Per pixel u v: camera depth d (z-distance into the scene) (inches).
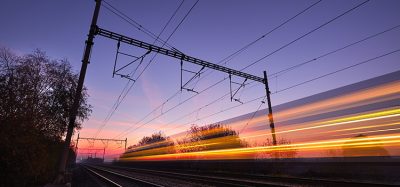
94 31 614.5
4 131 441.4
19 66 764.0
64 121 883.4
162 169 1633.9
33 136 487.8
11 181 456.4
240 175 835.4
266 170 887.7
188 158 1496.1
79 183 786.8
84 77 589.3
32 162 490.0
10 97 490.6
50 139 692.7
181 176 933.8
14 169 454.9
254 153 950.4
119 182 780.6
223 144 1190.9
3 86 524.7
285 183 616.4
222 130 1219.2
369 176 526.9
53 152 732.0
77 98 572.7
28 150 476.1
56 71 878.4
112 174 1198.3
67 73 911.7
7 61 743.7
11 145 443.2
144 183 703.1
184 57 698.2
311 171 693.9
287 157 770.2
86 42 612.4
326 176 639.1
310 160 690.2
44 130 566.3
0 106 462.6
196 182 735.7
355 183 468.4
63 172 527.8
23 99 513.0
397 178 472.1
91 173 1357.0
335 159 608.4
